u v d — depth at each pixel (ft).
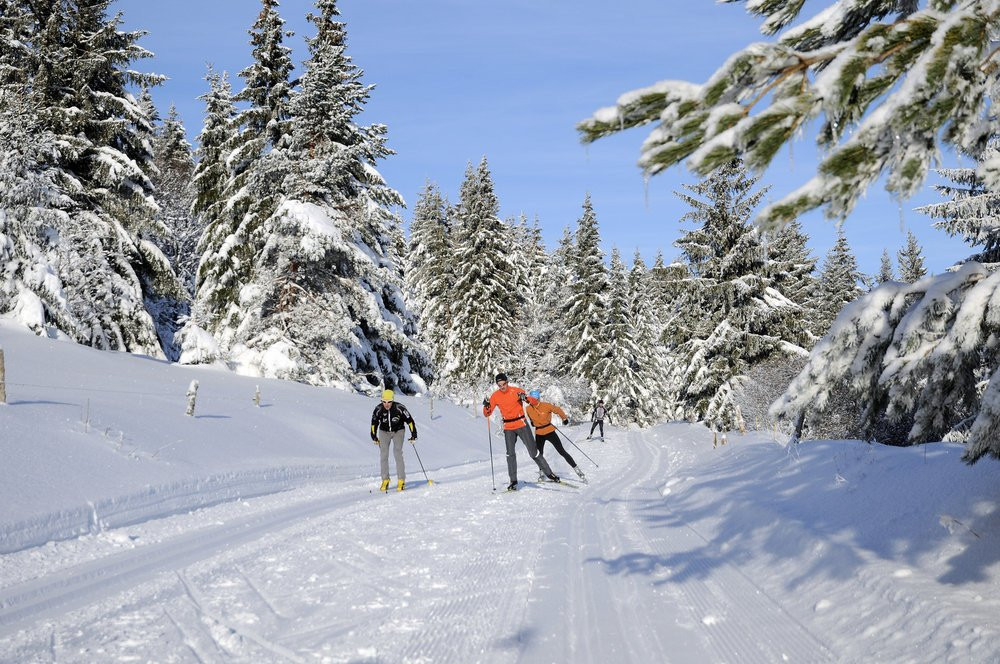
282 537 22.70
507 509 28.53
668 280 94.43
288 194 82.64
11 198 67.67
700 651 11.82
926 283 11.99
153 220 82.74
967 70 7.19
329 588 16.37
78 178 78.84
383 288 99.71
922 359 11.20
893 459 21.43
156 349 77.10
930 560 13.79
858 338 12.50
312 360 83.30
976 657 9.61
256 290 81.15
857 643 11.56
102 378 51.60
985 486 15.57
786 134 7.67
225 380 68.03
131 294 75.82
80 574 17.94
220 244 92.07
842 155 7.50
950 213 43.93
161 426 38.22
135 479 28.37
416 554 19.95
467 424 86.07
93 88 80.64
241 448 40.52
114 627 13.52
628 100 8.27
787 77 8.16
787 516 19.84
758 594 15.28
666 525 24.57
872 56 7.60
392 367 99.71
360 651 12.07
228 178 93.04
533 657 11.66
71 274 70.13
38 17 77.56
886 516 16.85
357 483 39.06
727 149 7.73
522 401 35.58
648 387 146.20
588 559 18.99
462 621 13.67
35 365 50.39
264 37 90.22
